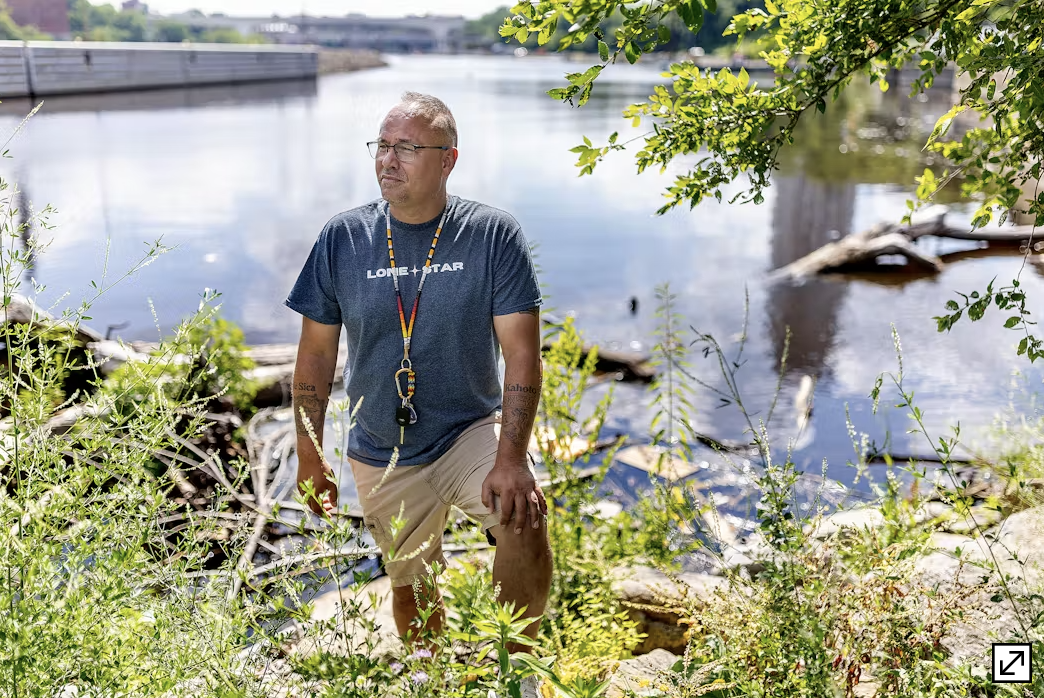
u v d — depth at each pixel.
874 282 11.04
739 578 2.60
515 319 2.96
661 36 2.24
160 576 2.20
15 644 1.77
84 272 9.96
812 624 2.25
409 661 2.12
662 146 2.77
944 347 8.06
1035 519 2.92
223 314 9.06
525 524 2.85
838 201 16.55
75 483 2.18
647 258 12.30
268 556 4.10
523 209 15.85
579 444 5.50
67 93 36.97
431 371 3.00
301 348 3.15
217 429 5.61
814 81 2.64
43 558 1.91
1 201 2.55
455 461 3.05
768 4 2.62
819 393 7.00
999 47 2.38
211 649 2.02
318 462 3.07
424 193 2.90
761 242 13.41
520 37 2.28
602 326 9.13
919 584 2.50
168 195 15.46
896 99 43.06
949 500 2.56
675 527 3.77
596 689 2.01
